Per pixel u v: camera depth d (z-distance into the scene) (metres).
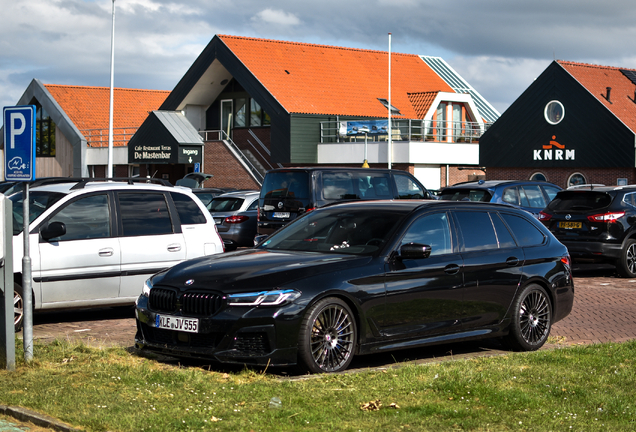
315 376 6.51
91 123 52.09
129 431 5.06
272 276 6.74
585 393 6.07
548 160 37.25
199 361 7.21
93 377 6.40
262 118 43.72
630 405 5.74
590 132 35.72
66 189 9.70
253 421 5.29
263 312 6.54
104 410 5.50
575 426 5.22
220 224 18.81
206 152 43.44
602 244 15.33
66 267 9.30
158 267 10.02
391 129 40.28
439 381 6.31
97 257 9.52
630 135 34.38
